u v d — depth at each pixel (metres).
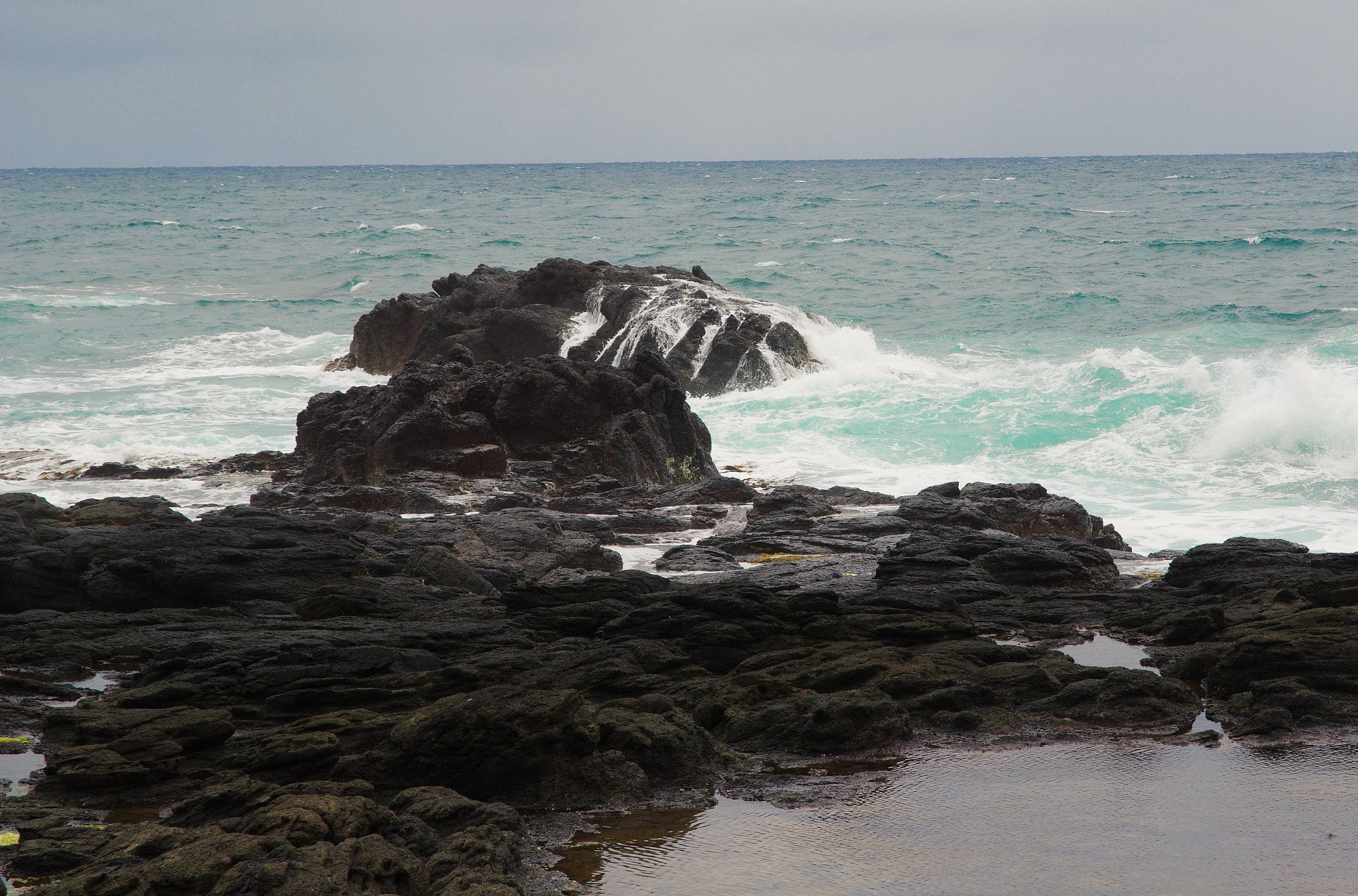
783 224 96.31
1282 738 9.15
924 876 6.92
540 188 176.00
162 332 47.56
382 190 178.88
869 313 50.47
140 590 14.14
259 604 13.74
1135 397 30.28
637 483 24.70
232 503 22.94
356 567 15.03
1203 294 52.06
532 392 25.86
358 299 57.47
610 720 8.99
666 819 7.93
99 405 33.72
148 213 122.44
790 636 11.70
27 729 9.98
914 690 10.23
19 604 14.70
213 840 6.78
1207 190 138.38
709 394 34.34
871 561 16.50
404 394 25.53
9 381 37.34
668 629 11.69
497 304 39.25
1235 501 23.31
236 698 10.22
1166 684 10.08
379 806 7.41
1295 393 26.83
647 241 82.81
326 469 25.05
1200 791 8.12
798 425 30.52
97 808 8.32
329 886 6.27
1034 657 11.16
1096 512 22.88
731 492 23.17
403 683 10.23
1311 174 178.62
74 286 62.19
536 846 7.52
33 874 7.13
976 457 27.31
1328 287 52.41
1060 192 142.62
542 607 13.07
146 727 9.23
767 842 7.49
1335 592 12.08
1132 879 6.79
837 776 8.70
